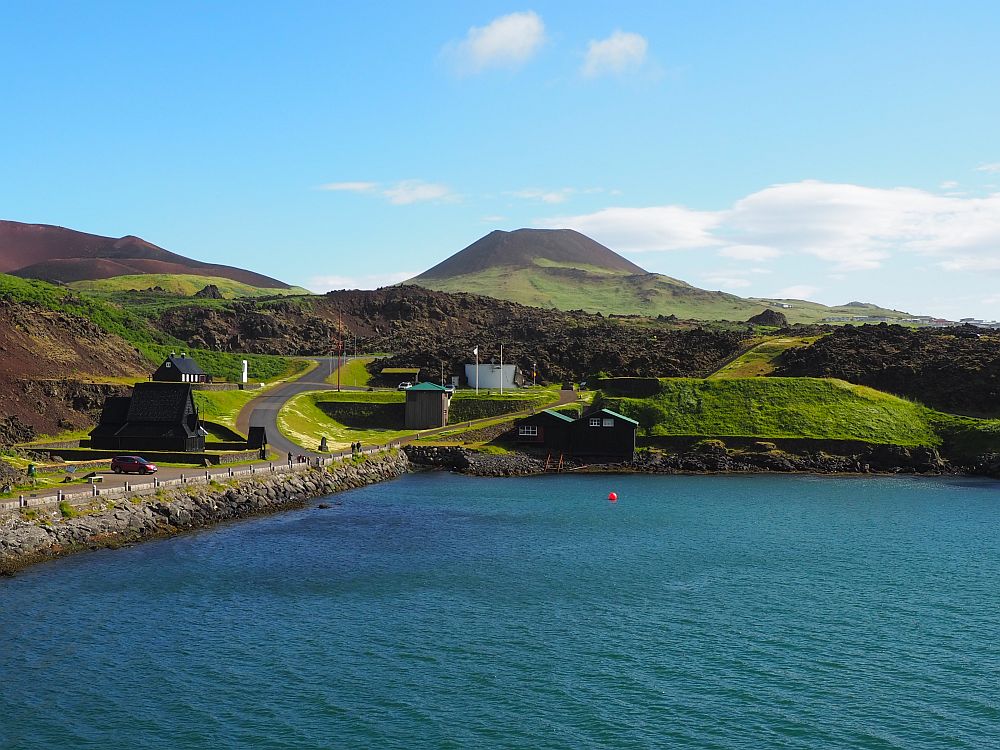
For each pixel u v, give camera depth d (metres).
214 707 46.22
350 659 53.06
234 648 54.53
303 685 49.12
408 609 62.81
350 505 105.88
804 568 75.81
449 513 101.38
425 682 49.72
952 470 142.00
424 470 139.75
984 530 93.56
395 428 166.88
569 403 175.25
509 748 42.16
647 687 49.25
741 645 55.84
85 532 78.12
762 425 155.75
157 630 57.31
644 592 67.81
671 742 42.78
